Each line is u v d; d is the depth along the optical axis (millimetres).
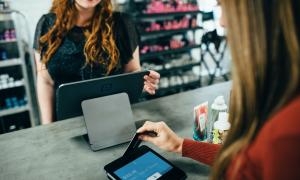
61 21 1631
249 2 448
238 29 466
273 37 447
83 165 1062
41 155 1135
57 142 1236
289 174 396
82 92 1197
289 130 399
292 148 392
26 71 3627
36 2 3949
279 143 402
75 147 1195
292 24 418
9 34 3518
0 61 3416
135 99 1394
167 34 4961
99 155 1135
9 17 3701
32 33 4012
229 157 534
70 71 1710
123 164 957
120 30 1771
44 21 1688
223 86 1920
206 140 1222
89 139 1169
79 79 1747
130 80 1284
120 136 1222
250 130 502
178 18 4867
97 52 1687
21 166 1062
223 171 561
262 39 453
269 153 414
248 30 456
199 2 4676
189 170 997
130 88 1317
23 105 3729
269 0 440
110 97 1242
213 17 4410
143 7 4395
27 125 3955
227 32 497
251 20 451
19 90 3939
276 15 434
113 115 1231
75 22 1677
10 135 1303
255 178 472
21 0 3840
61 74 1712
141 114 1499
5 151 1169
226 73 6070
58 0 1622
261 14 445
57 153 1147
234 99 529
